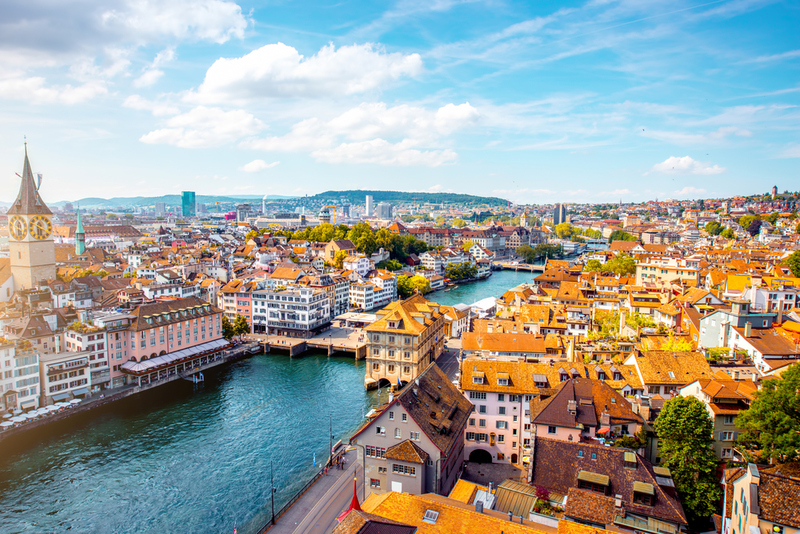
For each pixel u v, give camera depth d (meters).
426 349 158.12
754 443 76.69
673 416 73.06
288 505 84.19
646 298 164.50
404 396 78.44
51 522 84.88
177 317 164.62
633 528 56.69
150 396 141.38
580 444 68.94
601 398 85.44
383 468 78.19
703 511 68.56
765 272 187.00
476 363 99.94
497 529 51.78
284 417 126.25
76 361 134.62
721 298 154.38
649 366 99.38
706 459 70.62
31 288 181.50
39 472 100.38
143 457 106.31
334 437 114.38
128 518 85.81
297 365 172.38
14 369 120.88
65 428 120.00
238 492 93.06
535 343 129.50
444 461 77.69
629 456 65.62
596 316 174.50
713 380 87.19
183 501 90.50
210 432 117.88
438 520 53.56
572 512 59.19
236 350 183.38
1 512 87.38
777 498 53.91
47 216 198.00
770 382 71.00
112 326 145.50
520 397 94.12
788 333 114.31
